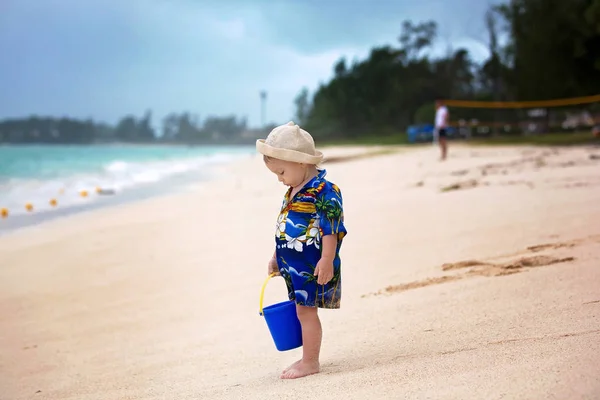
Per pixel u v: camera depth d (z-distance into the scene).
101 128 163.50
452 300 3.88
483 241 5.71
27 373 3.80
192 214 10.61
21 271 6.81
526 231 5.87
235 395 2.68
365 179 13.44
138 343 4.17
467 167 13.41
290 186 3.05
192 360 3.61
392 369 2.62
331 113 69.44
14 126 150.12
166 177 21.92
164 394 3.01
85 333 4.55
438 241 6.01
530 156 15.48
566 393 1.91
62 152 64.69
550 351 2.47
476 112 42.66
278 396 2.48
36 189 16.69
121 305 5.24
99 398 3.15
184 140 167.38
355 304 4.23
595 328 2.80
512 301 3.62
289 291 2.97
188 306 4.97
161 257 7.11
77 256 7.48
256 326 4.19
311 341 2.90
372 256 5.75
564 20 27.67
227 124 168.62
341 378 2.61
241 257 6.70
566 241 5.25
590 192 7.86
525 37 30.59
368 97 68.44
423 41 63.12
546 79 29.77
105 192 15.64
